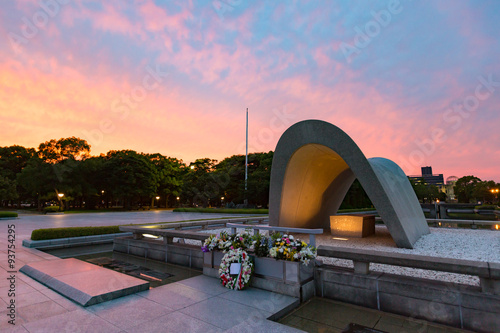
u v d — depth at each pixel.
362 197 53.69
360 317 4.09
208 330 3.47
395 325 3.82
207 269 6.01
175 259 7.40
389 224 8.39
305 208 12.48
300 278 4.69
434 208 33.94
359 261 4.67
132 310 4.09
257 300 4.52
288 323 3.92
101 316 3.87
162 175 56.59
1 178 42.28
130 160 48.22
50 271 5.76
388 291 4.25
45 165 39.28
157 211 44.09
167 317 3.85
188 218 26.06
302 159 10.35
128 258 8.26
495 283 3.57
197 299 4.56
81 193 42.38
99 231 11.61
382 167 11.22
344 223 11.55
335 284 4.79
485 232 12.09
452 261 3.80
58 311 4.09
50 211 36.19
